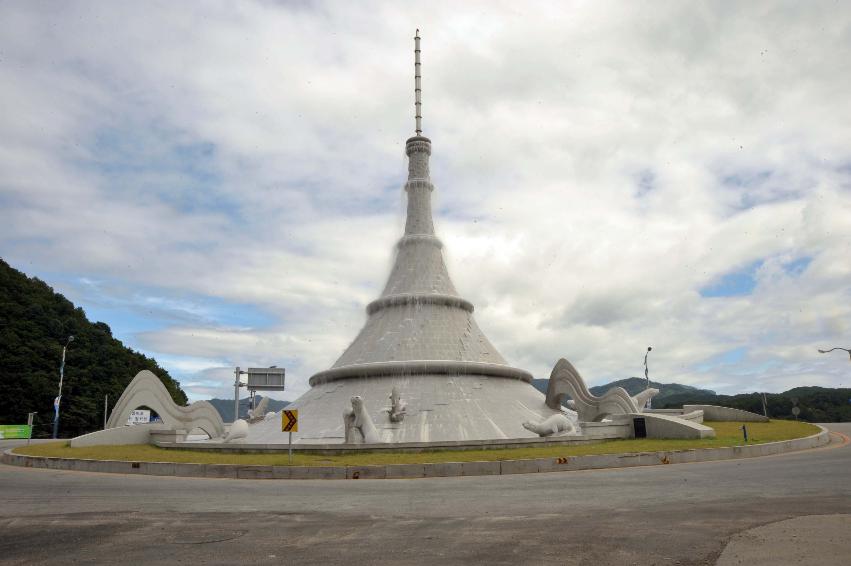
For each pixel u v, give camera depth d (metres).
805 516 12.44
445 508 15.13
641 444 30.53
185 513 14.78
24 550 10.93
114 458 28.08
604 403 39.91
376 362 42.25
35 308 87.06
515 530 12.05
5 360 77.19
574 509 14.34
